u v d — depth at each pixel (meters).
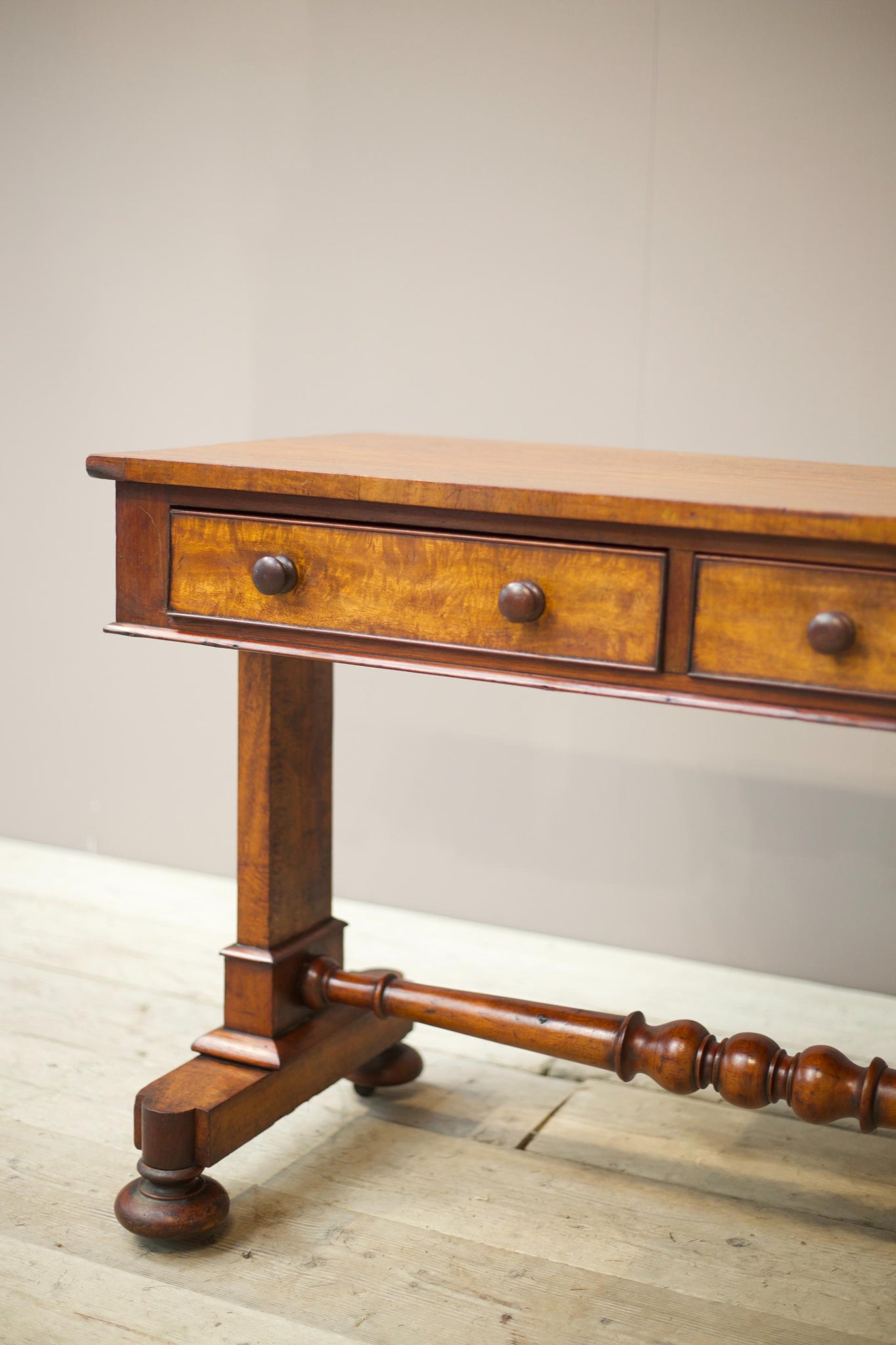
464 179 2.62
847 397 2.41
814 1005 2.47
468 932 2.79
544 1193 1.85
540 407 2.63
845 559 1.34
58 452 3.05
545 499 1.43
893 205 2.33
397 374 2.74
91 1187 1.84
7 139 3.00
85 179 2.94
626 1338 1.55
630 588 1.43
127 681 3.08
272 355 2.84
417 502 1.49
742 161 2.42
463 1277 1.66
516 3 2.53
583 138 2.52
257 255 2.81
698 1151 1.96
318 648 1.59
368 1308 1.60
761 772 2.57
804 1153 1.97
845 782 2.51
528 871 2.78
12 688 3.21
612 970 2.61
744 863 2.61
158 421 2.96
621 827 2.69
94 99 2.90
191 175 2.84
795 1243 1.74
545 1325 1.57
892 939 2.52
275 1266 1.68
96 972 2.54
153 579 1.67
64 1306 1.59
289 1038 1.90
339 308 2.76
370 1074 2.09
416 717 2.82
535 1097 2.12
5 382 3.08
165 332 2.92
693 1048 1.75
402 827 2.88
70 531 3.07
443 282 2.67
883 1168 1.93
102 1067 2.17
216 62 2.78
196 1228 1.70
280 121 2.75
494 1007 1.86
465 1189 1.85
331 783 2.00
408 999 1.90
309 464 1.63
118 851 3.17
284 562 1.56
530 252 2.59
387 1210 1.80
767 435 2.48
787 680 1.38
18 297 3.04
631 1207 1.82
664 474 1.68
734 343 2.47
